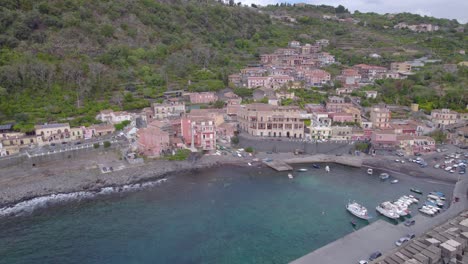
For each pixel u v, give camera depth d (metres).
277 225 90.44
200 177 123.94
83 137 147.12
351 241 80.19
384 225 86.88
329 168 133.12
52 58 185.00
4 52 172.00
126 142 145.50
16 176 116.56
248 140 152.62
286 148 150.75
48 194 107.88
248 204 102.56
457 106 183.12
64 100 167.75
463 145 152.12
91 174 120.38
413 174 124.31
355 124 164.62
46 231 87.25
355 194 108.81
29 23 191.62
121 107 176.88
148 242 82.38
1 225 89.94
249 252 78.62
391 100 197.12
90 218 93.94
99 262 74.62
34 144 137.25
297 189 113.25
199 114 157.62
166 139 139.38
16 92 160.75
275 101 185.88
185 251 78.81
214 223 91.44
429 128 162.75
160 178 122.62
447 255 67.06
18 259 75.69
